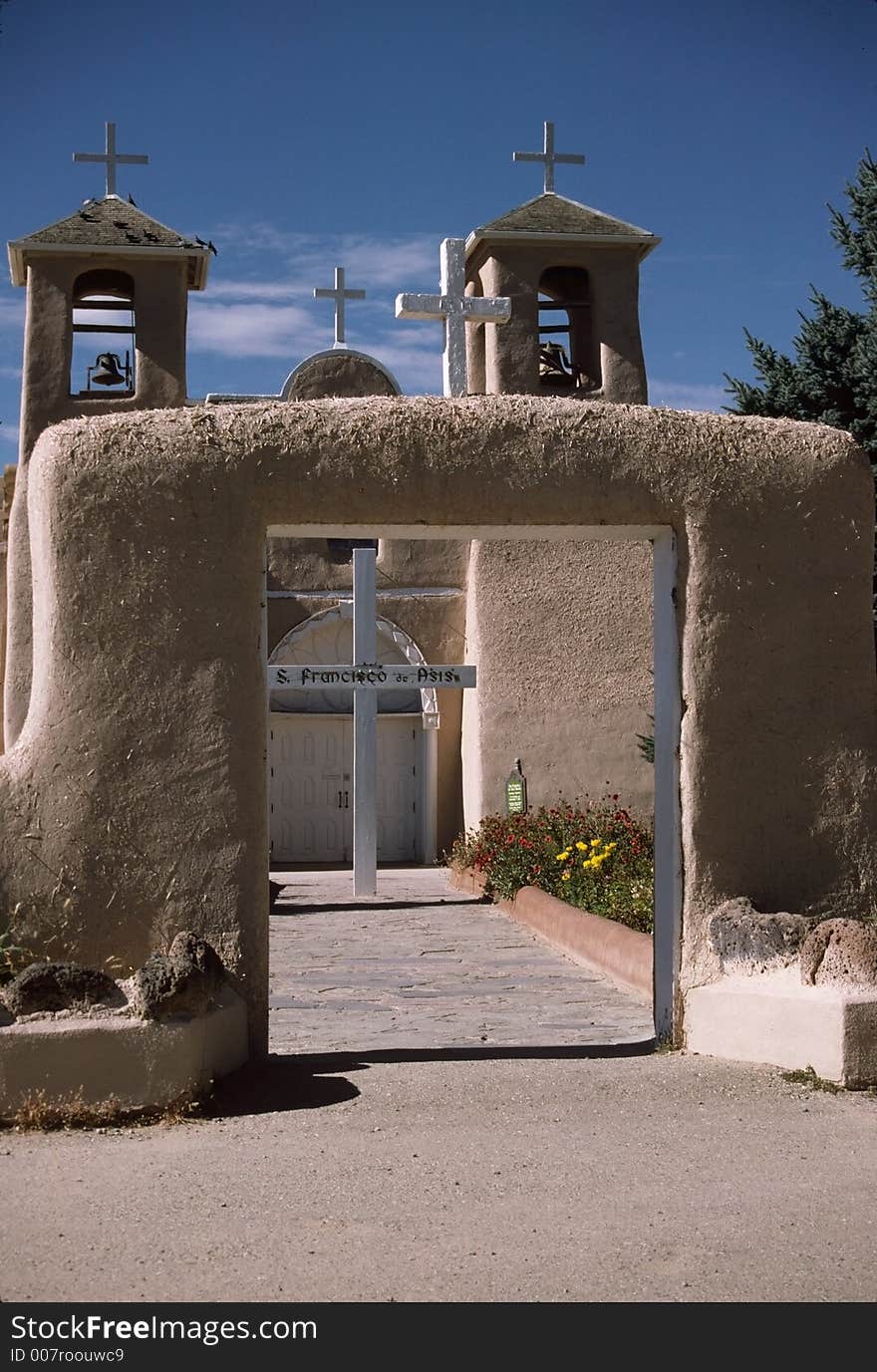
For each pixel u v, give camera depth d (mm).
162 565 7668
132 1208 5621
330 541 23562
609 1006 10641
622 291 20453
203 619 7684
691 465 8133
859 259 22047
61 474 7672
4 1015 6895
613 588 20469
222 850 7641
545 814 19203
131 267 19859
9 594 18062
